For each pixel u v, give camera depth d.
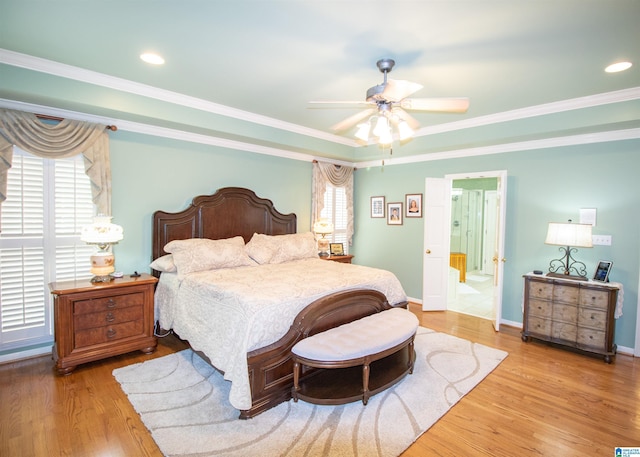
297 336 2.61
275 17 2.02
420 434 2.20
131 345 3.26
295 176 5.37
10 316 3.05
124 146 3.62
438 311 5.09
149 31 2.21
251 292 2.73
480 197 8.46
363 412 2.43
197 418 2.33
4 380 2.79
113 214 3.58
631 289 3.57
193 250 3.61
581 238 3.55
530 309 3.83
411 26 2.10
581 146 3.84
